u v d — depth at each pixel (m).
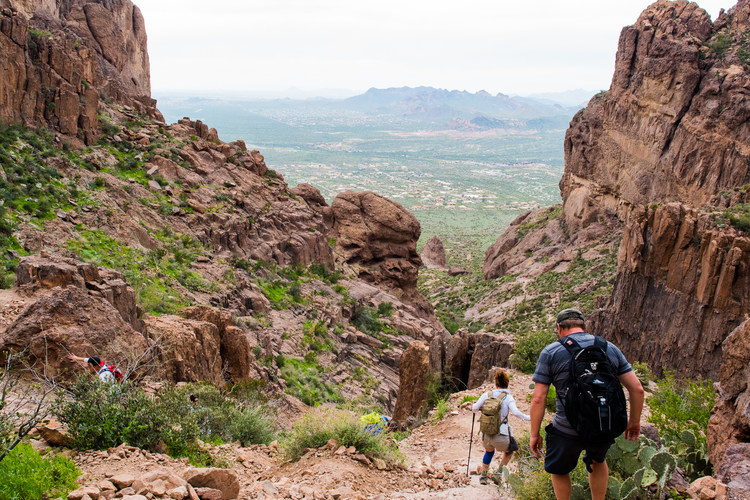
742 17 78.00
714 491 8.16
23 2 64.75
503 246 118.38
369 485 11.38
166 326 20.95
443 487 11.71
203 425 14.26
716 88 71.19
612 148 89.62
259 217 58.59
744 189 60.78
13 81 43.06
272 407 22.28
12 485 7.68
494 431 11.38
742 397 10.11
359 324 54.75
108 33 74.69
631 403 7.10
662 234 43.03
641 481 8.82
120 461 9.68
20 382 13.30
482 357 27.17
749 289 38.88
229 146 66.56
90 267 19.08
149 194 48.50
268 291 48.53
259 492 10.15
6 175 37.44
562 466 7.17
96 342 15.33
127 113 60.09
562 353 7.02
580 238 94.38
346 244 71.62
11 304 16.67
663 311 43.38
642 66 81.94
